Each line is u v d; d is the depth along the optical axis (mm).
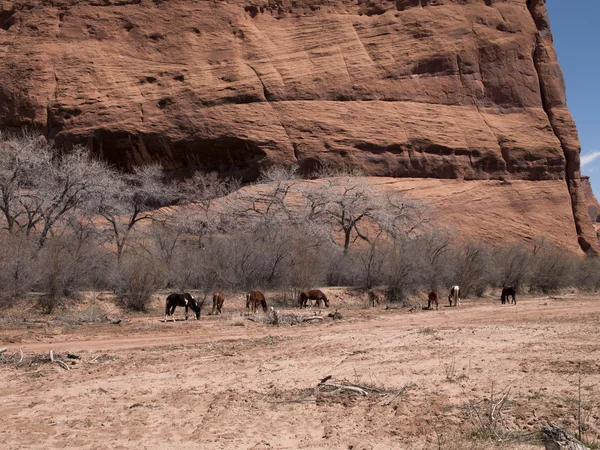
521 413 6324
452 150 53125
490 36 59531
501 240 48438
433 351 10805
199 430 6098
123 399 7535
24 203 25297
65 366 9703
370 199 35469
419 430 5898
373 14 60844
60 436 5945
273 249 25375
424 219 38375
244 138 49094
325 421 6391
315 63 55625
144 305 20578
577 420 5988
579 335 12477
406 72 56469
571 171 57312
